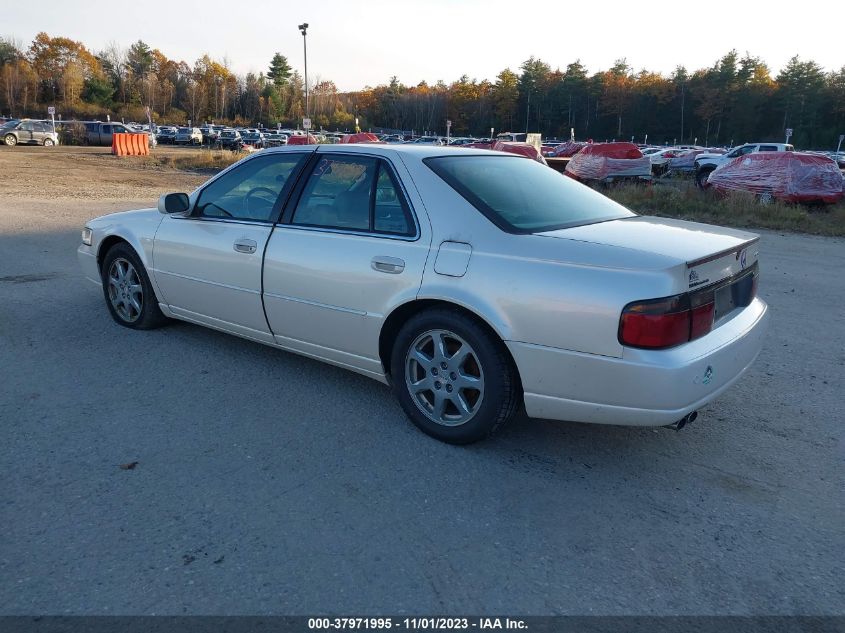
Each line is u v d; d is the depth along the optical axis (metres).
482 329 3.32
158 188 19.70
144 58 118.25
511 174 3.99
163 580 2.48
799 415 4.13
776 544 2.82
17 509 2.89
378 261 3.62
